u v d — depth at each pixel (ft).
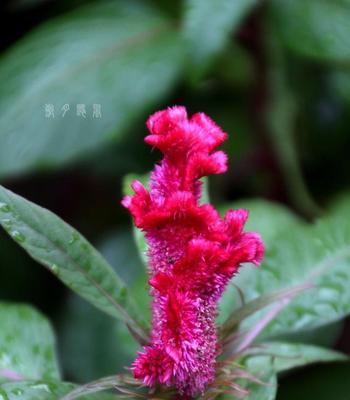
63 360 2.48
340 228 1.96
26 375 1.81
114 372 2.39
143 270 2.53
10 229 1.58
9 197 1.58
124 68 2.55
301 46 2.57
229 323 1.65
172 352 1.51
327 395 2.12
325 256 1.92
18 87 2.56
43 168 2.45
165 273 1.55
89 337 2.49
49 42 2.65
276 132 2.75
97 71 2.55
